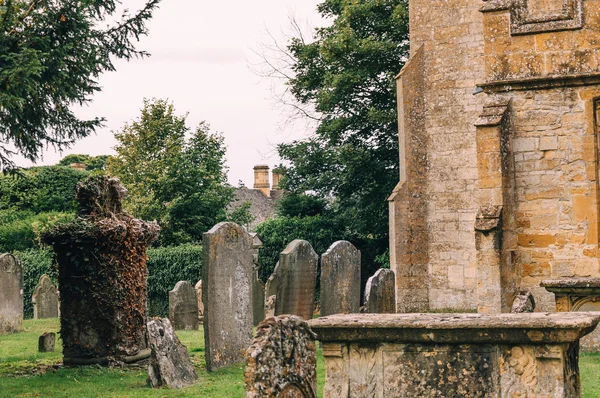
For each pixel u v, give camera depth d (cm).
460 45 2547
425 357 789
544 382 745
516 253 1616
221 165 4300
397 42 3297
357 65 3262
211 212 4109
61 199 4534
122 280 1535
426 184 2575
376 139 3466
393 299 1938
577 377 793
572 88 1588
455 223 2538
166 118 4200
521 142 1620
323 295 1719
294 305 1670
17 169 1708
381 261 3253
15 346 1923
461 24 2544
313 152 3522
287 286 1662
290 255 1667
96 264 1526
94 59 1661
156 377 1280
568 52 1585
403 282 2541
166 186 4000
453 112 2548
